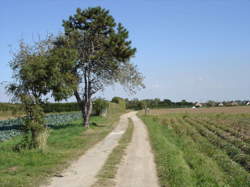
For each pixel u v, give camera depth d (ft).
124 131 92.53
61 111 222.69
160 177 36.09
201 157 48.16
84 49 103.76
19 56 53.62
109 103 201.05
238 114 180.96
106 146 60.54
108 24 103.45
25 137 52.80
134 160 46.29
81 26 102.63
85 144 62.49
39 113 52.54
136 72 111.04
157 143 63.16
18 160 43.47
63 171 38.29
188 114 195.11
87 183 32.99
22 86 52.39
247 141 64.34
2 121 110.83
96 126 110.83
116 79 108.47
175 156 47.32
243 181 34.63
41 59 52.60
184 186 31.58
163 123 126.93
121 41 101.45
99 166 41.50
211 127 96.99
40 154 48.26
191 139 73.51
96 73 107.04
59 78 52.90
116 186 32.24
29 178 34.37
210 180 34.91
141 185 32.68
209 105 376.27
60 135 78.33
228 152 53.83
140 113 234.38
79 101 106.01
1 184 31.19
